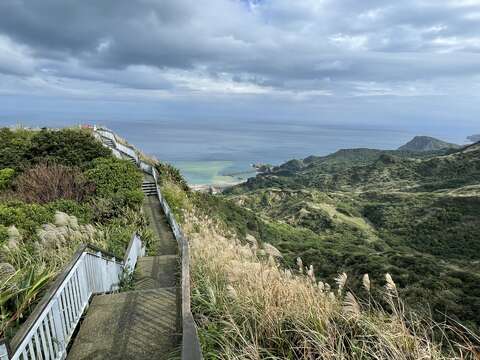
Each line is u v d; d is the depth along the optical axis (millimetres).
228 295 4285
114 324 4086
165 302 4684
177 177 27797
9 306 3777
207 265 6047
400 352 2912
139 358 3408
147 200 19703
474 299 12586
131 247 8102
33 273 4418
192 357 2193
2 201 12648
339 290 4148
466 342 2920
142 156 31828
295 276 4707
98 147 21531
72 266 4004
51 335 3197
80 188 14664
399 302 3607
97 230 9891
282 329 3604
